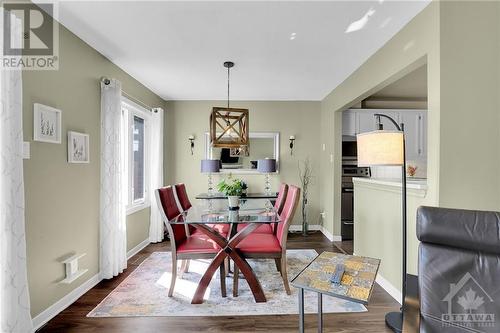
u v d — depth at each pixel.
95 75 2.79
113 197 2.87
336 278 1.47
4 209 1.61
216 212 2.84
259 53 2.90
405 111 4.62
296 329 2.00
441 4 1.93
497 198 1.96
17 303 1.68
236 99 4.95
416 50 2.18
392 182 2.49
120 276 2.92
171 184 4.97
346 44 2.68
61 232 2.27
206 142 4.98
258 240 2.65
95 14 2.14
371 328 2.01
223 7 2.05
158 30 2.41
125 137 3.55
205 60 3.10
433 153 2.00
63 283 2.27
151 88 4.25
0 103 1.59
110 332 1.96
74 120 2.45
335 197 4.36
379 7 2.06
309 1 1.98
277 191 5.01
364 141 2.03
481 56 1.96
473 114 1.95
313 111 5.07
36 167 2.00
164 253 3.71
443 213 1.38
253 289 2.38
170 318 2.12
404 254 1.93
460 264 1.31
